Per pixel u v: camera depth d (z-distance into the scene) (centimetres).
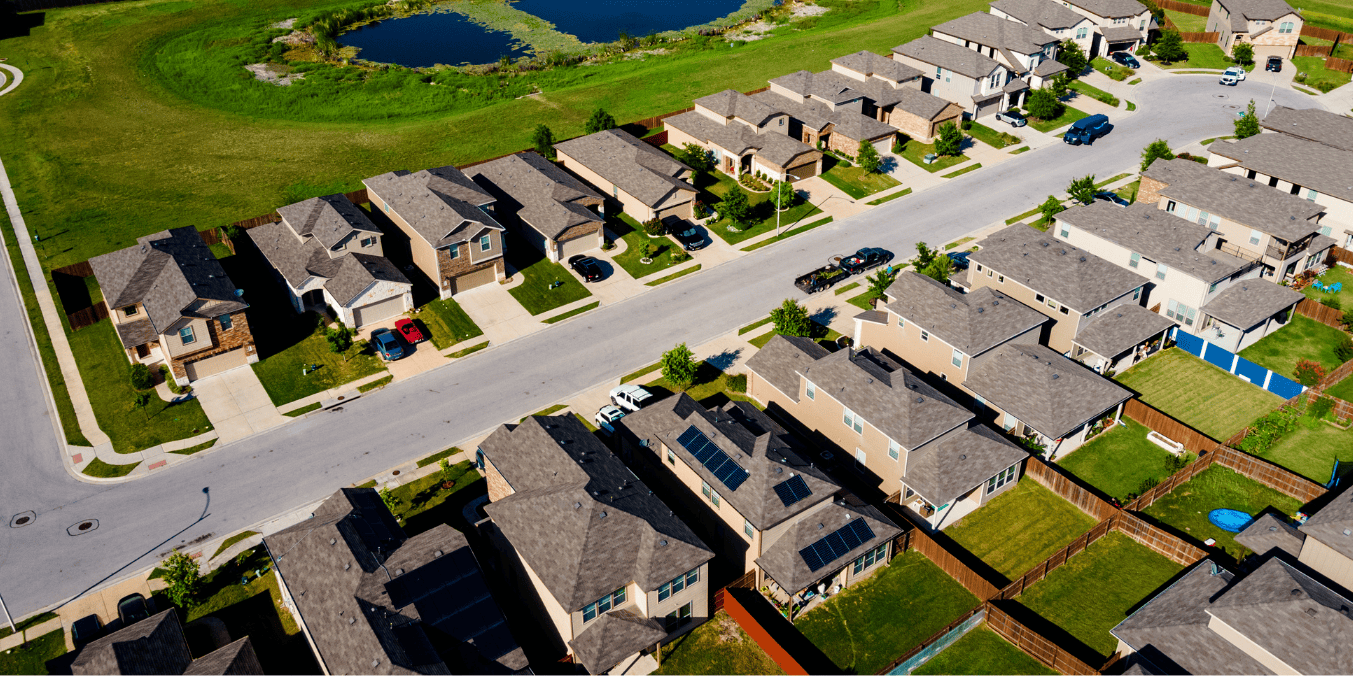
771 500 4394
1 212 8506
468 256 7012
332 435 5734
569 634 3994
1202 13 13188
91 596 4600
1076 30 11350
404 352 6512
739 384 6097
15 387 6191
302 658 4225
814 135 9225
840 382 5225
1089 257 6331
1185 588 4178
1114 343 5934
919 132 9656
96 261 6600
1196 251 6438
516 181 8094
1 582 4691
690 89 11169
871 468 5150
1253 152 8062
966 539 4916
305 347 6538
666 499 5100
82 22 13800
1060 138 9750
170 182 9075
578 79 11825
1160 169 7838
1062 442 5409
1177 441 5512
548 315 6919
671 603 4175
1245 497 5103
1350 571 4131
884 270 7200
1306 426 5634
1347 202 7250
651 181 8069
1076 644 4250
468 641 3872
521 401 5997
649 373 6234
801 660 4203
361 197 8300
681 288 7244
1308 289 7062
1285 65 11375
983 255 6538
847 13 14462
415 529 4953
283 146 9912
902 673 4103
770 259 7631
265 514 5103
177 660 3884
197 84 11650
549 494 4372
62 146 9900
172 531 5006
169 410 5938
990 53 10644
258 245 7144
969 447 5006
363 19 14825
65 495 5278
